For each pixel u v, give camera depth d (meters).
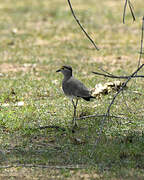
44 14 30.73
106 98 13.20
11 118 11.65
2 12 32.00
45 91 14.38
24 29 26.48
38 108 12.53
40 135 10.58
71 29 25.72
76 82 10.97
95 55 19.81
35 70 17.73
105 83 14.14
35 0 37.19
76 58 19.44
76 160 9.04
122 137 10.25
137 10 27.80
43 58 19.75
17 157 9.38
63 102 13.09
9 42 22.88
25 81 15.58
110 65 18.02
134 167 8.67
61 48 21.55
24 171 8.70
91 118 11.52
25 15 30.83
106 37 23.36
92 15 28.91
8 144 10.08
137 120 11.35
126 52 20.20
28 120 11.53
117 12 29.34
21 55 20.47
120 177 8.23
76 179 8.27
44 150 9.63
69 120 11.48
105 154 9.30
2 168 8.84
